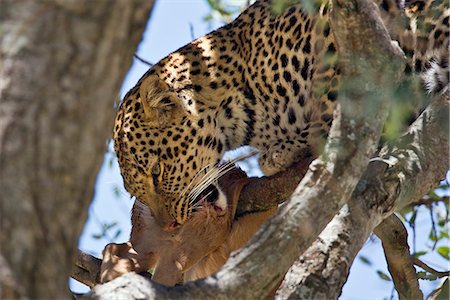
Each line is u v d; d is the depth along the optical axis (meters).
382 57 7.08
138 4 5.08
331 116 12.02
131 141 13.06
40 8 4.96
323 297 6.98
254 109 13.07
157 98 12.88
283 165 12.16
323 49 12.10
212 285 6.41
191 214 12.59
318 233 6.63
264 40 12.98
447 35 11.50
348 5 6.98
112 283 6.42
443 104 8.27
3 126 4.88
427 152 7.95
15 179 4.88
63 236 5.02
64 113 4.95
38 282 4.89
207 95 13.13
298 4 12.50
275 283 6.53
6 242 4.84
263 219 11.74
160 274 11.42
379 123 6.89
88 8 4.98
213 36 13.55
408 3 11.89
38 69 4.92
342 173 6.66
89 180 5.11
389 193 7.52
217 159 13.12
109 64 5.06
